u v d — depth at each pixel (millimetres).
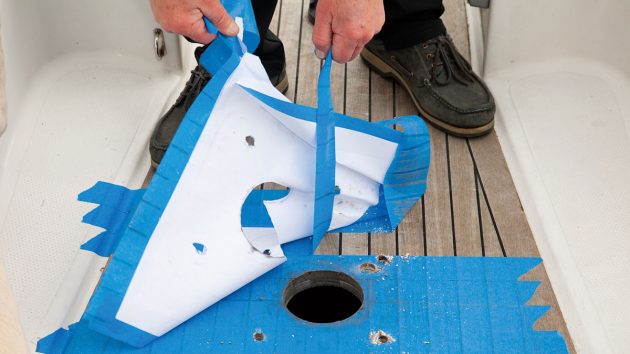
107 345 1416
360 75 2113
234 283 1469
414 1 1869
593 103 1965
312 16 2275
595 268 1546
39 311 1471
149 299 1380
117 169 1794
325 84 1382
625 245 1592
